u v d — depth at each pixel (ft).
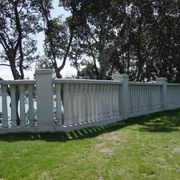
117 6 84.99
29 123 33.88
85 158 24.62
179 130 38.24
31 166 22.62
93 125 39.93
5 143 29.22
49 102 33.71
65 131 34.55
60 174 21.08
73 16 85.05
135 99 54.29
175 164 23.49
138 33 95.35
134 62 100.22
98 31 87.76
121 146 28.68
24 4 81.10
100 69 88.38
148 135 34.37
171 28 96.73
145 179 20.40
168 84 71.51
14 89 33.88
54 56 86.33
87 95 39.52
